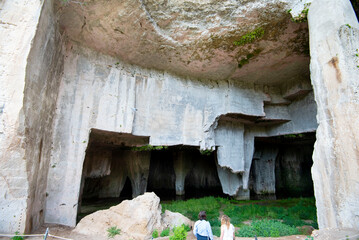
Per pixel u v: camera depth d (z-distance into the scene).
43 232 7.52
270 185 21.38
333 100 6.88
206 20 10.57
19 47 6.31
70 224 9.17
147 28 10.37
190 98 14.25
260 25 10.41
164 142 12.92
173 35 11.13
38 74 7.14
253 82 15.61
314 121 14.65
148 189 24.19
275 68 13.77
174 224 8.73
